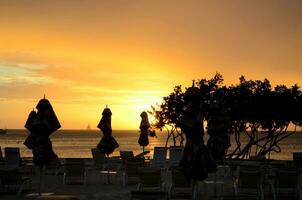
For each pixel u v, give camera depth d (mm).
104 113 19219
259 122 27734
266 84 27828
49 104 13344
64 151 71500
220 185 16281
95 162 21438
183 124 11289
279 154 66438
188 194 13398
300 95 27547
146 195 10094
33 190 14938
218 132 15344
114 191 14867
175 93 29766
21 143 110875
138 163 16500
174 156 19438
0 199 13062
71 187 15867
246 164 16250
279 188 13312
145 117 25734
